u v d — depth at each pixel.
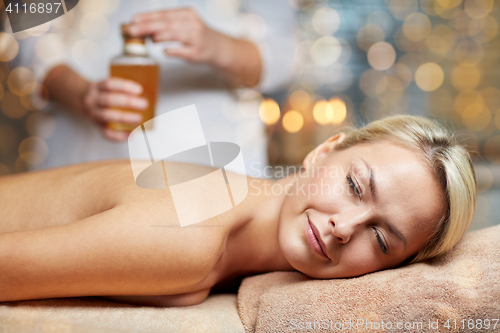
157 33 1.15
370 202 0.74
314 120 2.28
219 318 0.70
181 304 0.77
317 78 2.38
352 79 2.41
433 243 0.78
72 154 1.48
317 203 0.76
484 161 2.56
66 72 1.35
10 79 1.86
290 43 1.58
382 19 2.39
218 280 0.87
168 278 0.69
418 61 2.47
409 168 0.76
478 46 2.50
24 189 0.87
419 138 0.81
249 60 1.42
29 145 2.09
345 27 2.37
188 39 1.21
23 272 0.62
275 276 0.82
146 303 0.76
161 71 1.42
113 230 0.65
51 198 0.84
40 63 1.39
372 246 0.76
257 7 1.53
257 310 0.72
